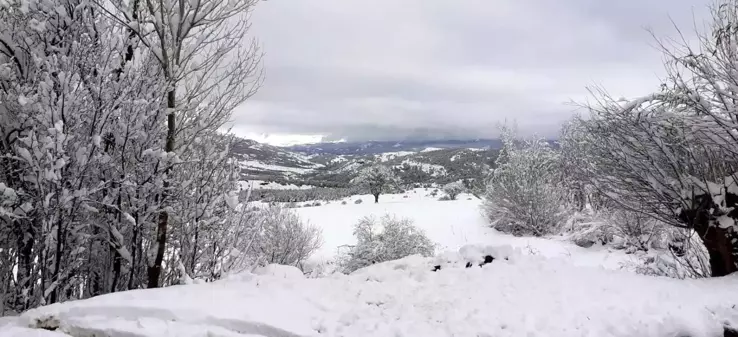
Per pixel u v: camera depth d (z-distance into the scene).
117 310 4.51
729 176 5.98
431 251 17.22
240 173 7.88
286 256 16.78
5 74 5.59
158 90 6.31
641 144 6.29
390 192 48.59
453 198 38.66
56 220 5.36
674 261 8.25
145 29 6.22
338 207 32.06
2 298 5.67
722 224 5.93
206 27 6.63
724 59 5.72
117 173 6.05
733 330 4.16
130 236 6.99
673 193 6.29
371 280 6.16
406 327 4.41
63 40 5.69
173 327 4.26
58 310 4.63
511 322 4.41
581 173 7.62
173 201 6.73
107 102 5.61
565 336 4.13
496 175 21.38
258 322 4.30
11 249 5.92
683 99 5.98
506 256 6.79
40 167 5.09
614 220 13.52
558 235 18.38
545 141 20.88
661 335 4.09
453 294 5.32
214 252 7.65
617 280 5.55
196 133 6.91
